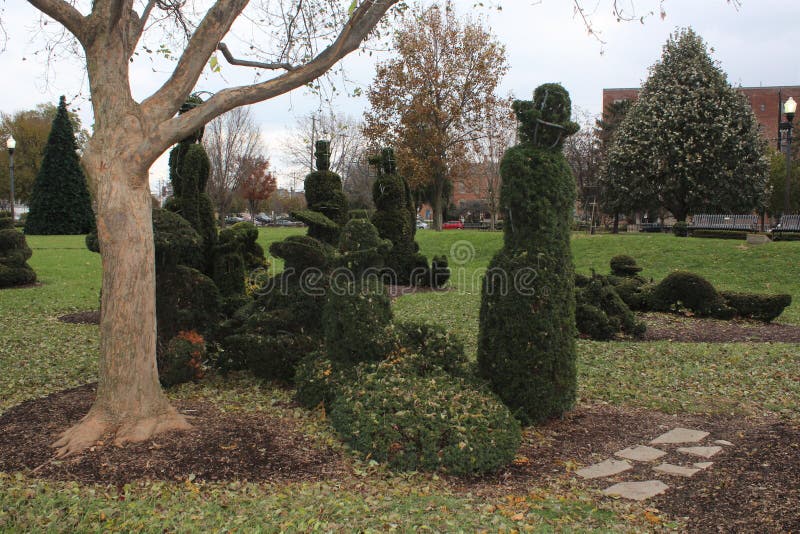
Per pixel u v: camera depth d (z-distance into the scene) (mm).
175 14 7109
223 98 4961
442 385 5402
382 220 16734
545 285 5488
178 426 5051
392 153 16938
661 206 33406
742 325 11375
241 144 42844
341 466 4555
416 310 12398
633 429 5543
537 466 4695
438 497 4027
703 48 30469
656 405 6250
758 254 19422
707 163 29188
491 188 39969
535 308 5480
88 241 6660
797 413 5910
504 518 3701
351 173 48688
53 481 4105
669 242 22219
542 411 5551
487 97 33156
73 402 5918
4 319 11016
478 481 4406
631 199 31062
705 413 6012
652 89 31125
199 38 5012
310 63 5328
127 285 4820
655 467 4664
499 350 5578
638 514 3855
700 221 28953
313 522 3551
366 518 3639
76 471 4266
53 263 19516
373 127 34000
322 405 5719
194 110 4859
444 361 5918
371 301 5926
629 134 31125
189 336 6855
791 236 22328
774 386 6930
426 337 6125
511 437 4848
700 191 29578
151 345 5020
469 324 10820
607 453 4973
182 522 3537
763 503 3896
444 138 33000
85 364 7723
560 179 5547
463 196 72188
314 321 7078
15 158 46719
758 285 17219
